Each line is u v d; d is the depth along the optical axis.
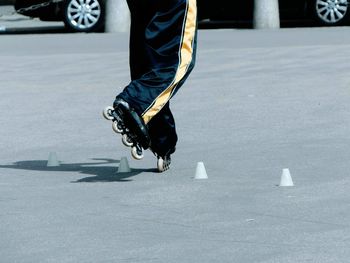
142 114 14.18
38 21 51.41
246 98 22.62
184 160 16.45
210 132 18.94
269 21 40.34
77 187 14.57
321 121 19.66
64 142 18.55
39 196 13.98
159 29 14.45
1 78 27.44
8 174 15.76
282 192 13.81
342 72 26.11
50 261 10.59
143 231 11.82
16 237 11.66
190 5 14.55
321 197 13.43
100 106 22.42
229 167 15.76
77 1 41.22
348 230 11.62
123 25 40.91
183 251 10.88
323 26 40.84
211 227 11.94
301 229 11.73
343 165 15.64
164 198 13.62
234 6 40.62
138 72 14.84
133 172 15.66
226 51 31.80
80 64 30.06
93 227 12.06
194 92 23.72
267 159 16.28
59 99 23.50
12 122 20.67
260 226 11.92
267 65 28.09
